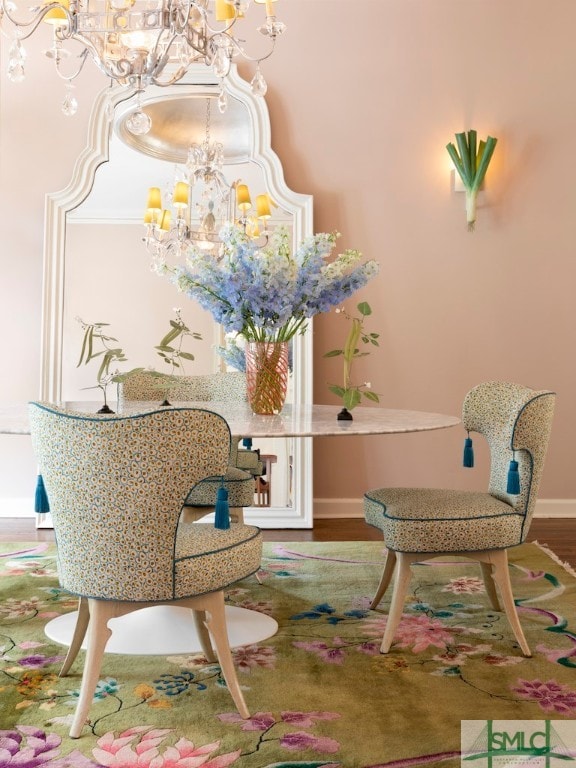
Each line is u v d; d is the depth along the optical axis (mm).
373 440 4480
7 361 4418
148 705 1976
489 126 4492
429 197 4484
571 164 4492
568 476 4504
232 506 2918
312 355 4379
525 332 4484
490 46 4492
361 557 3564
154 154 4379
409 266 4477
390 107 4492
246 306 2441
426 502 2451
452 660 2303
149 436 1662
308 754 1716
